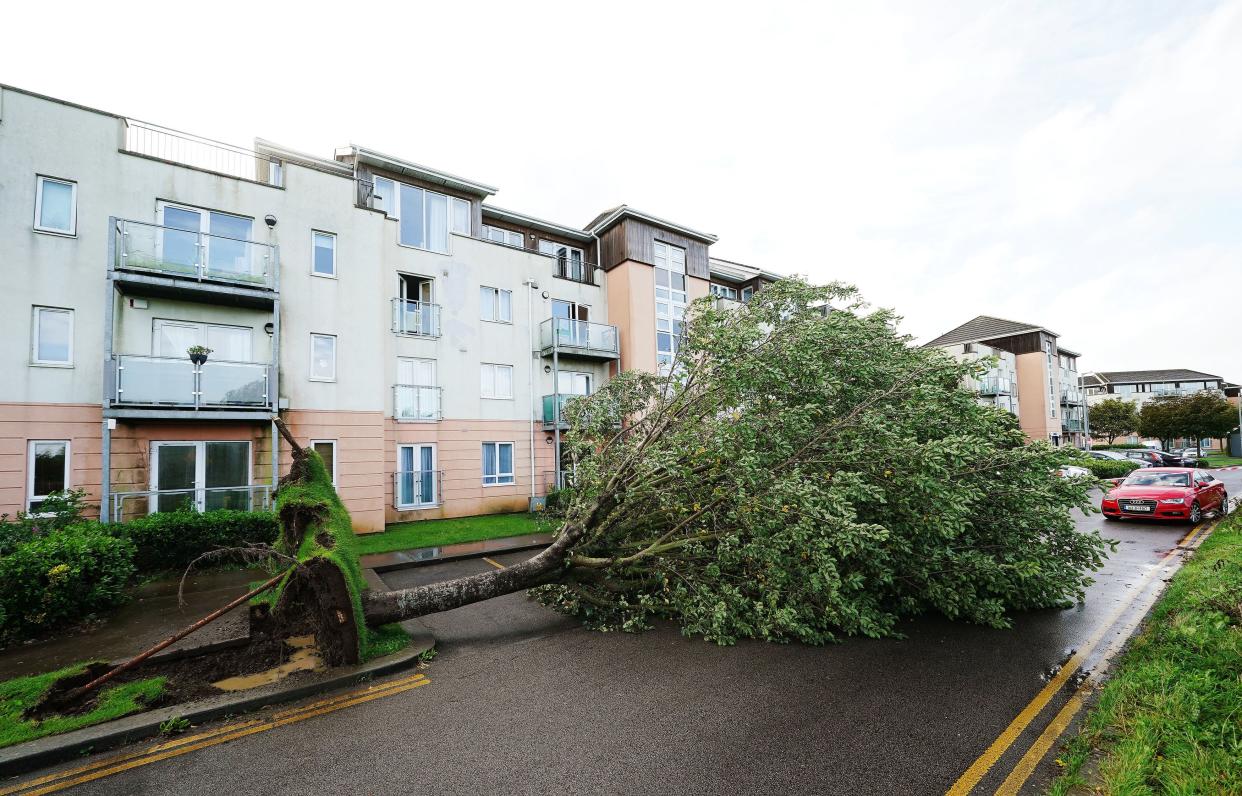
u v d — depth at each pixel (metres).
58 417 10.38
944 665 4.98
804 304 7.89
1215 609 5.24
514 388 17.48
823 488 5.98
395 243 15.48
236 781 3.41
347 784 3.35
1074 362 51.72
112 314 10.41
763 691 4.52
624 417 9.28
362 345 13.91
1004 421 6.91
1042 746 3.59
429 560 10.15
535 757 3.60
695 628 5.91
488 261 17.25
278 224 12.95
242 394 11.55
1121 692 4.02
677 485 6.54
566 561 6.79
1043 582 6.03
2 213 10.14
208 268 11.79
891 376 7.14
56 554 6.53
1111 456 26.84
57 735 3.82
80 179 10.84
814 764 3.44
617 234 19.95
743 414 6.61
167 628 6.42
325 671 4.91
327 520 6.23
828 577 5.25
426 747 3.76
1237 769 2.99
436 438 15.73
